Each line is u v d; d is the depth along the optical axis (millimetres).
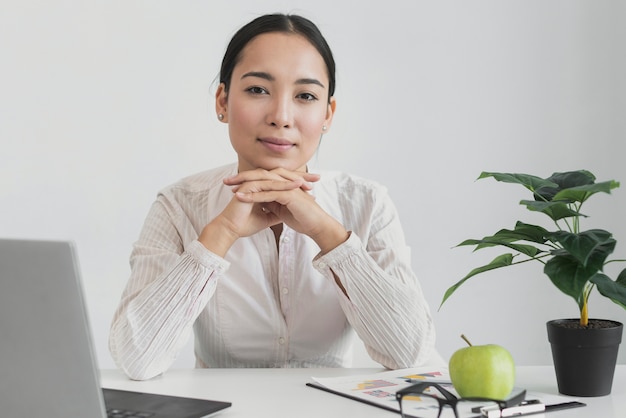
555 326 1290
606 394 1279
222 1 2934
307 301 1731
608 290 1251
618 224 3027
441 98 2990
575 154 3020
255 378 1432
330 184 1818
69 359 920
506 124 3008
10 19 2885
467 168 3008
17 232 2924
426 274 3020
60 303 903
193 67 2939
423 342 1555
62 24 2902
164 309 1486
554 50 2998
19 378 934
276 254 1733
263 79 1585
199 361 1880
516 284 3037
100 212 2936
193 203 1809
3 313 916
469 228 3018
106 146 2930
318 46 1630
